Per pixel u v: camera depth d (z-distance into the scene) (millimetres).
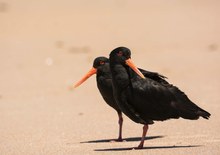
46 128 15344
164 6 44312
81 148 12828
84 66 25719
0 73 24594
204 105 17688
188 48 29734
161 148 12477
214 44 30625
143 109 12320
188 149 12234
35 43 31391
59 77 23516
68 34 34188
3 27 36188
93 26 36688
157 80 12750
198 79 22609
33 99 19641
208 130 14297
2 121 16438
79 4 45312
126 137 14102
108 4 45344
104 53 28781
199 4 44906
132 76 12305
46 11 42000
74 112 17328
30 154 12484
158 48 29953
